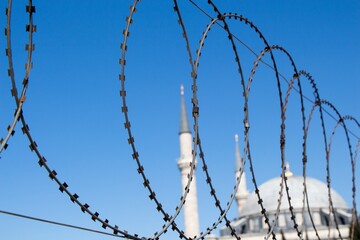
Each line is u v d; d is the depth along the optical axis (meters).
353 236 21.45
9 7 8.20
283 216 87.94
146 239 10.16
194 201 89.94
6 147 8.20
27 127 8.52
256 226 91.19
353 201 21.19
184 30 11.95
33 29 8.71
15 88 8.30
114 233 9.66
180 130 96.00
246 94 14.28
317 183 96.50
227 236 88.19
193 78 11.96
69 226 8.79
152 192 10.61
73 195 9.19
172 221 10.76
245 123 14.02
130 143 10.43
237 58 14.20
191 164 11.57
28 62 8.57
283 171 15.74
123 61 10.45
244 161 13.61
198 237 11.64
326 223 86.81
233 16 14.01
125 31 10.55
